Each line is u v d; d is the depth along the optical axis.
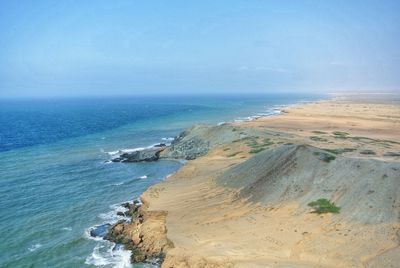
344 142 96.50
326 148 86.06
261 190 52.19
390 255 35.03
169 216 50.25
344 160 51.66
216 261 36.97
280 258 36.97
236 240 41.31
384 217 40.81
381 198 43.34
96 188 71.19
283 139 96.12
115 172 83.75
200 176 68.75
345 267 34.66
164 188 64.12
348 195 45.56
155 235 45.72
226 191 56.38
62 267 41.78
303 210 45.56
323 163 52.34
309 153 54.66
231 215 48.06
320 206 45.34
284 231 41.94
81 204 61.94
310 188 49.12
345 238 38.84
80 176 79.81
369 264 34.47
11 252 45.16
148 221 50.16
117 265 42.03
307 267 34.91
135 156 96.25
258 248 39.12
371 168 48.44
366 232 39.22
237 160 80.12
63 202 62.88
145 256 43.28
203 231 44.53
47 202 62.78
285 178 52.12
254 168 58.34
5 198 64.50
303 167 52.66
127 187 72.06
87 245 46.94
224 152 89.69
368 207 42.69
